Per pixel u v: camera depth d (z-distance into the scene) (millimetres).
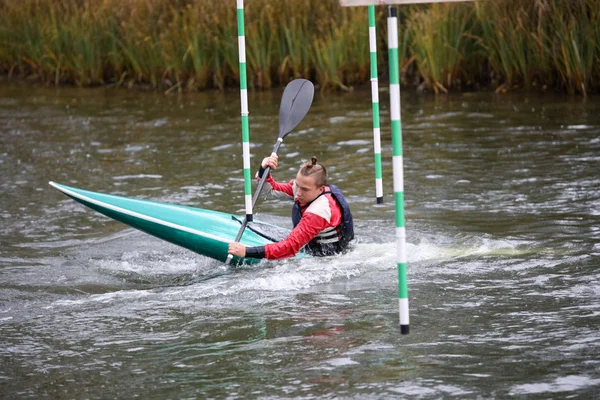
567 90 25391
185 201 15375
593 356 7996
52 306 10109
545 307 9438
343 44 28281
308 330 8992
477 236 12398
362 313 9477
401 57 28719
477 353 8180
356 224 13359
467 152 18625
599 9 23906
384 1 7449
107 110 26578
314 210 11039
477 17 27062
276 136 21484
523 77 26594
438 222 13312
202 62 29594
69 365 8328
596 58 24328
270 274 11008
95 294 10547
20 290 10711
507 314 9273
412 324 9070
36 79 33938
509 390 7324
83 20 31703
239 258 11477
